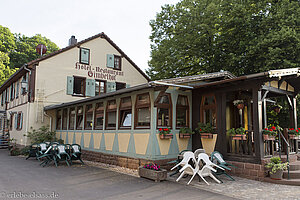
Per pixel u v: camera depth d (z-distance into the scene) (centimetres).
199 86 868
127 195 539
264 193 565
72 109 1362
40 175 768
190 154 680
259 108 729
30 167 930
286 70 696
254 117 734
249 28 1220
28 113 1472
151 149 797
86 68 1698
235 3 1277
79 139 1246
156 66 1652
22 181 679
